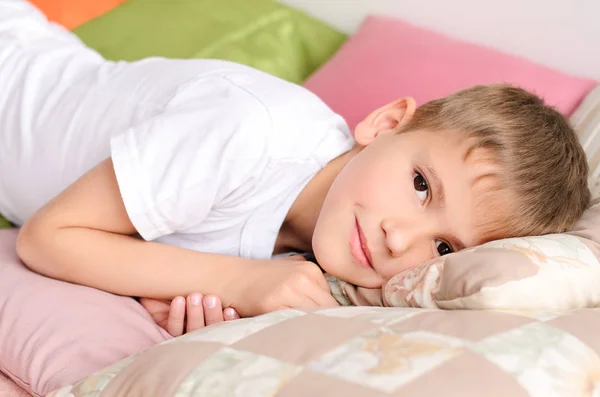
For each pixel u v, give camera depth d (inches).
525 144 34.9
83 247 35.1
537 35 55.9
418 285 30.2
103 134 42.3
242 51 57.6
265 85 40.4
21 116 45.4
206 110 36.8
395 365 22.1
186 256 35.9
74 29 60.1
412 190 34.6
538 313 26.5
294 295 33.6
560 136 36.9
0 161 46.3
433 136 35.9
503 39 57.4
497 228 33.5
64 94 45.3
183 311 34.4
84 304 33.4
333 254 35.4
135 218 35.1
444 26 59.6
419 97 49.9
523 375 22.4
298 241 41.9
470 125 35.4
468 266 28.5
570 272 28.9
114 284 35.2
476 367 22.3
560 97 49.7
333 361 22.8
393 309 27.4
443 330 24.2
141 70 44.7
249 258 39.0
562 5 54.3
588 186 40.4
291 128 38.5
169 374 23.9
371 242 34.5
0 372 34.1
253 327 25.8
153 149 35.5
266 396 21.8
